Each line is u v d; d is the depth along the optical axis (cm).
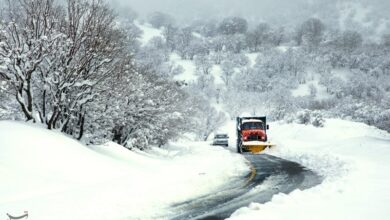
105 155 1814
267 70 18175
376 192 1058
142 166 1839
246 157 2828
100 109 2073
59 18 1794
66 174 1336
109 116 2072
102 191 1173
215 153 3052
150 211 990
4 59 1548
